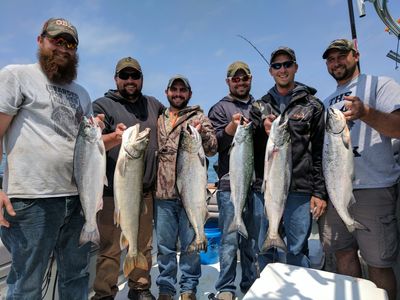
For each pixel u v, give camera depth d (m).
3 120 2.31
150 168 3.47
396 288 2.95
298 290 2.31
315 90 3.38
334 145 2.86
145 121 3.57
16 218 2.36
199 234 3.16
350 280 2.45
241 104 3.82
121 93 3.57
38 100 2.42
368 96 2.99
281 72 3.27
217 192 3.62
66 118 2.55
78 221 2.71
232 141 3.33
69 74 2.61
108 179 3.38
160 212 3.36
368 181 2.91
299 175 3.09
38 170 2.40
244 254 3.71
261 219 3.36
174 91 3.57
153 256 4.48
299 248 3.10
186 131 3.15
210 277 4.10
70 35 2.53
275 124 3.00
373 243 2.88
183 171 3.16
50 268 2.88
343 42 3.14
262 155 3.40
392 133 2.66
